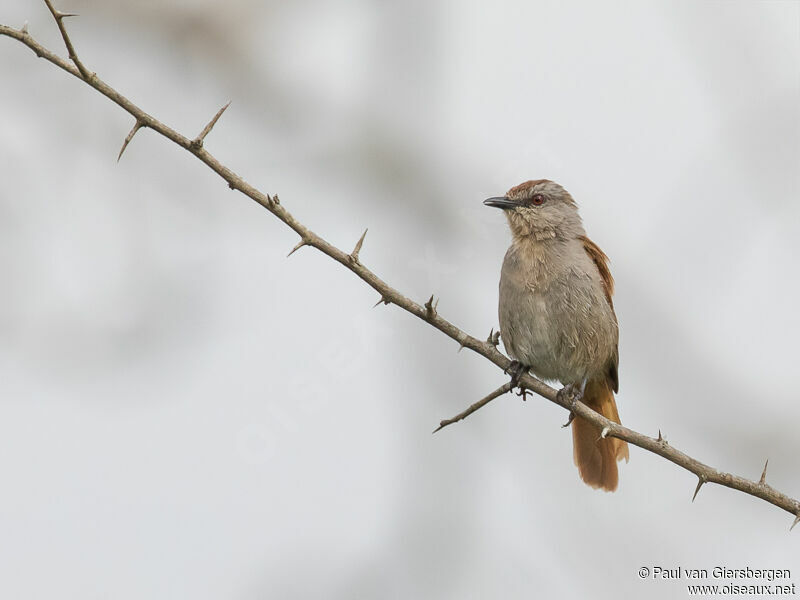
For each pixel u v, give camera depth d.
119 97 8.45
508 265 11.90
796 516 8.71
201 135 8.60
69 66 8.31
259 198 8.78
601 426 9.84
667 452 9.14
